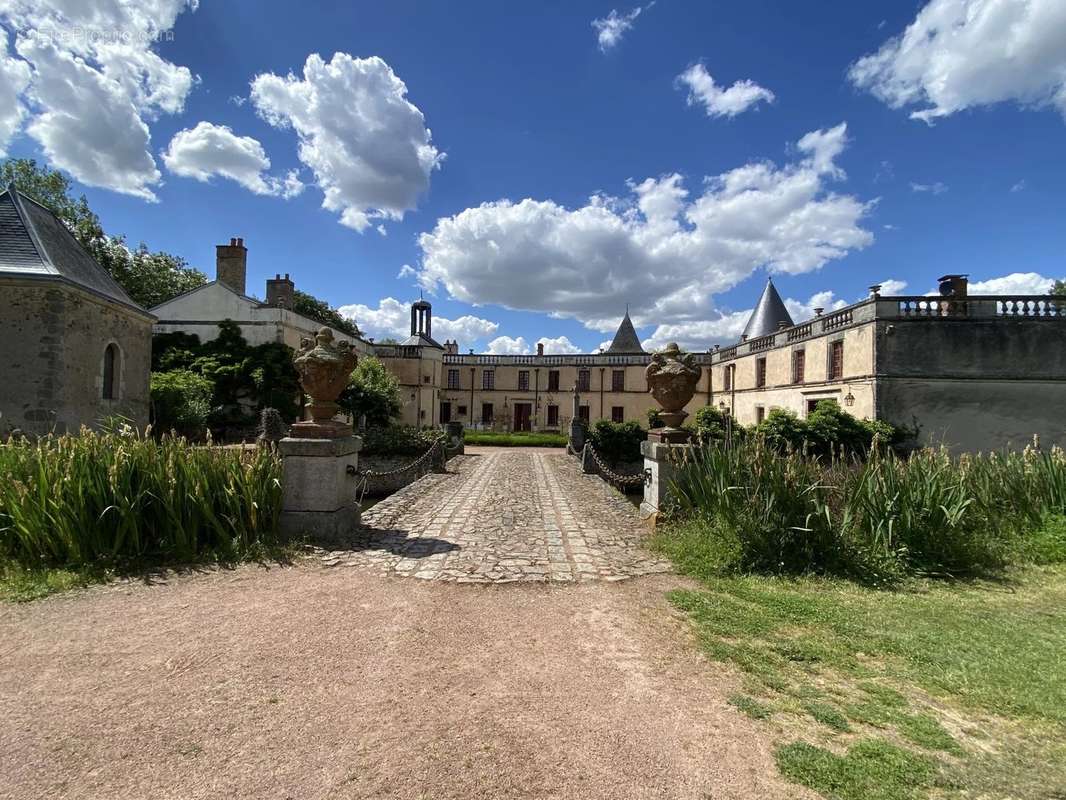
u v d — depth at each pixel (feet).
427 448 59.31
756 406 78.23
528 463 56.34
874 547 16.12
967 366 48.32
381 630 11.07
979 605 13.20
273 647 10.13
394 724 7.64
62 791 6.13
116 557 14.84
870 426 47.75
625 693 8.66
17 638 10.39
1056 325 47.96
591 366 119.34
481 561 16.46
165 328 72.02
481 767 6.70
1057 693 8.70
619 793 6.27
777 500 16.29
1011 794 6.24
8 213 38.75
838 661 9.91
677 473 20.53
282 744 7.11
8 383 35.19
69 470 15.08
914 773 6.61
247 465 18.15
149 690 8.46
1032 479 21.03
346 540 18.38
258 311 72.33
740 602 13.05
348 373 19.66
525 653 10.13
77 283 37.32
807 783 6.46
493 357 123.24
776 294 99.60
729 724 7.80
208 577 14.29
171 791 6.18
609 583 14.55
